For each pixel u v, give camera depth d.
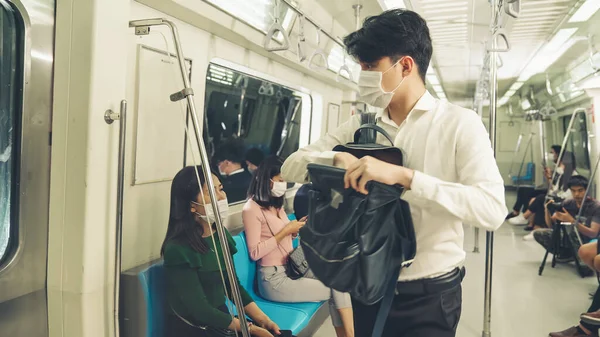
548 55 5.30
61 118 1.58
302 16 2.69
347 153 1.13
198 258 1.86
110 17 1.60
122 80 1.69
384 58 1.12
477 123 1.09
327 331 2.84
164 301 1.86
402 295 1.17
